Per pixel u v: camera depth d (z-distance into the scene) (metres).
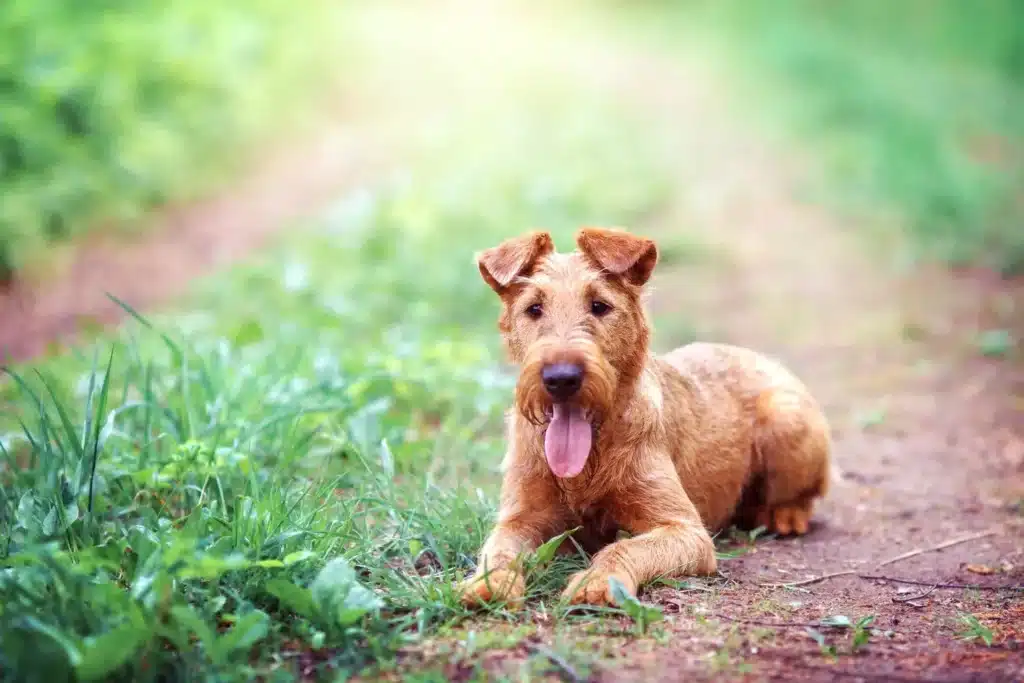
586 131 16.70
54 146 12.13
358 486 4.85
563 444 3.93
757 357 5.43
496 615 3.62
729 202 14.38
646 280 4.31
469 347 7.32
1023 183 15.39
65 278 10.73
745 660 3.23
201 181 14.44
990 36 26.09
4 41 12.86
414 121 18.45
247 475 4.39
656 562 3.95
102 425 4.32
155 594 3.03
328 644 3.26
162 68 15.29
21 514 3.75
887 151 16.19
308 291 9.20
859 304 10.47
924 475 6.04
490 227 11.48
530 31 29.50
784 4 30.95
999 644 3.47
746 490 5.20
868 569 4.51
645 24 31.69
